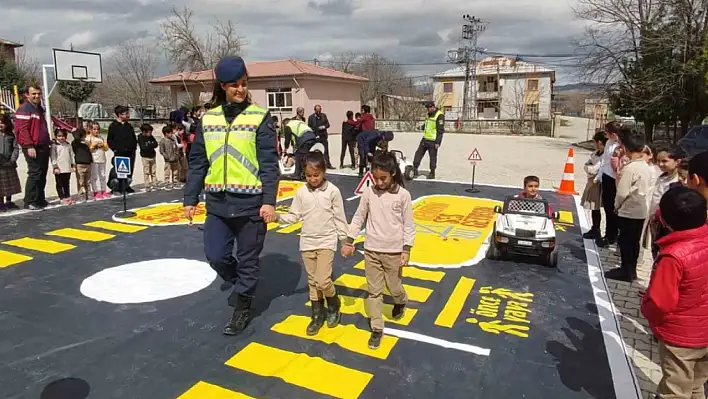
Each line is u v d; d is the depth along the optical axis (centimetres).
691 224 251
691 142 1330
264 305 452
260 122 375
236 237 393
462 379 334
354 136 1392
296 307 448
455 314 437
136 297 470
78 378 332
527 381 333
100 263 568
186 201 398
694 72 1914
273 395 313
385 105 5247
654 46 2069
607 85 2339
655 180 510
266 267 555
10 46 3719
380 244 374
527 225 560
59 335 393
